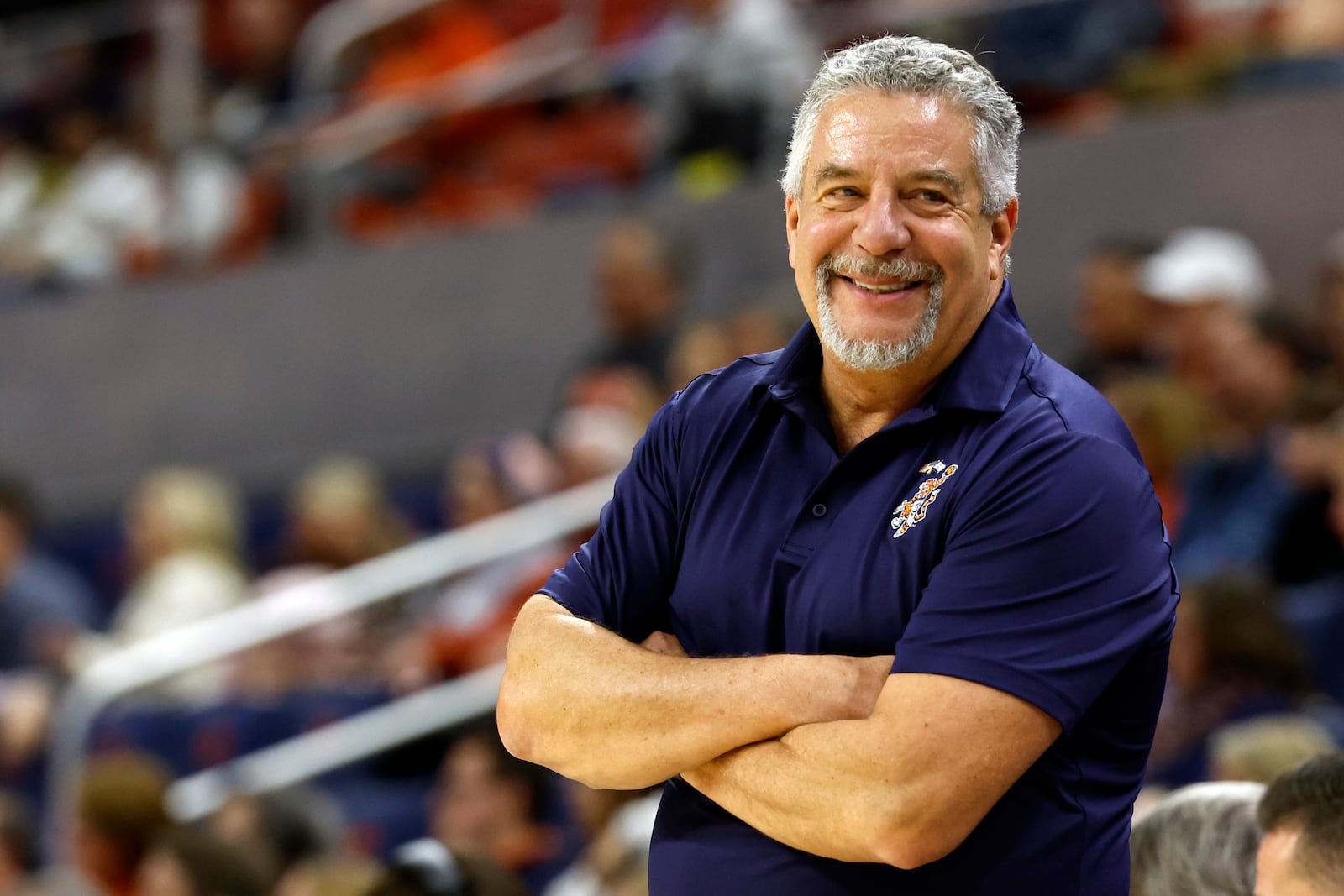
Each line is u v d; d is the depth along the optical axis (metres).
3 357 22.19
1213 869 5.67
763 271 17.67
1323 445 11.81
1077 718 4.64
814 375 5.26
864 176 4.91
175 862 10.22
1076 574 4.70
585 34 20.42
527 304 19.27
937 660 4.65
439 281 19.78
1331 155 15.70
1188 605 10.19
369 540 15.75
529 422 19.20
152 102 22.88
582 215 19.02
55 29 24.95
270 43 22.50
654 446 5.50
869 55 5.04
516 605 13.12
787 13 18.34
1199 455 12.50
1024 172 16.94
